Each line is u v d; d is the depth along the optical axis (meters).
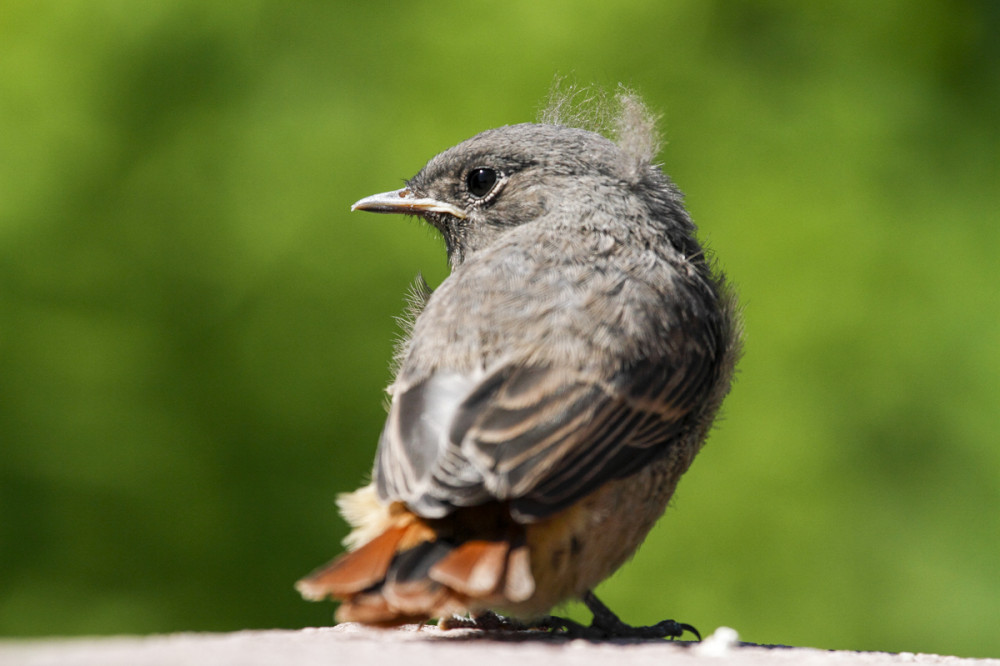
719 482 14.25
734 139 16.02
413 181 7.68
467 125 15.27
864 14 17.00
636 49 16.14
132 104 15.72
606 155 7.18
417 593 5.01
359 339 14.92
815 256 15.05
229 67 15.81
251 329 14.96
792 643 13.91
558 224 6.94
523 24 15.81
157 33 15.74
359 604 5.05
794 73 16.77
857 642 13.91
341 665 4.48
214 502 14.69
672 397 6.21
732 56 16.69
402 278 15.01
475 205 7.45
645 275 6.48
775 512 14.13
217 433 14.86
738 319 7.20
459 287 6.30
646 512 6.25
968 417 14.62
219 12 15.77
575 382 5.73
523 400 5.62
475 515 5.41
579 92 8.36
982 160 16.64
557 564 5.72
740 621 13.88
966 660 5.93
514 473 5.36
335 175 15.18
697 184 15.77
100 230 15.22
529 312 6.03
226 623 14.51
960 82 17.36
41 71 15.54
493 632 6.61
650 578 13.98
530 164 7.31
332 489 14.73
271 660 4.54
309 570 14.58
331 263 15.04
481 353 5.85
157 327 14.98
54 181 15.33
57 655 4.63
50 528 14.62
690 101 16.17
